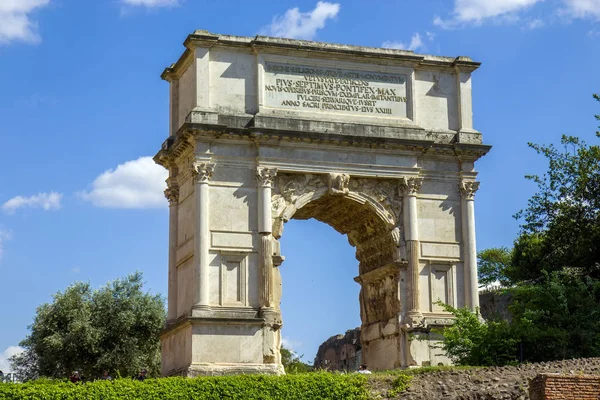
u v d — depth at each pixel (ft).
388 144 233.55
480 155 241.76
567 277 242.58
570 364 178.29
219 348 216.33
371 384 183.42
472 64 246.88
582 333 213.25
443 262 237.25
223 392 175.32
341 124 231.91
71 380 202.18
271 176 226.17
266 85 232.12
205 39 228.22
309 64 236.02
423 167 240.32
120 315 295.69
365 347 249.34
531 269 304.91
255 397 175.94
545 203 270.67
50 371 293.64
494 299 318.04
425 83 245.45
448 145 239.71
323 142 230.27
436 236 238.07
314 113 232.94
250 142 227.81
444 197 240.53
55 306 297.94
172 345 228.84
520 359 209.05
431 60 244.63
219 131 223.92
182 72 242.37
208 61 229.25
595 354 210.38
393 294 235.81
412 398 172.96
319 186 230.68
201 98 226.58
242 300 221.46
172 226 238.68
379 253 243.60
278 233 225.35
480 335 210.38
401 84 241.76
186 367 215.92
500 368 183.11
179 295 233.55
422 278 235.40
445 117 244.83
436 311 234.58
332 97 235.81
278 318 220.64
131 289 306.14
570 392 141.79
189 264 227.81
